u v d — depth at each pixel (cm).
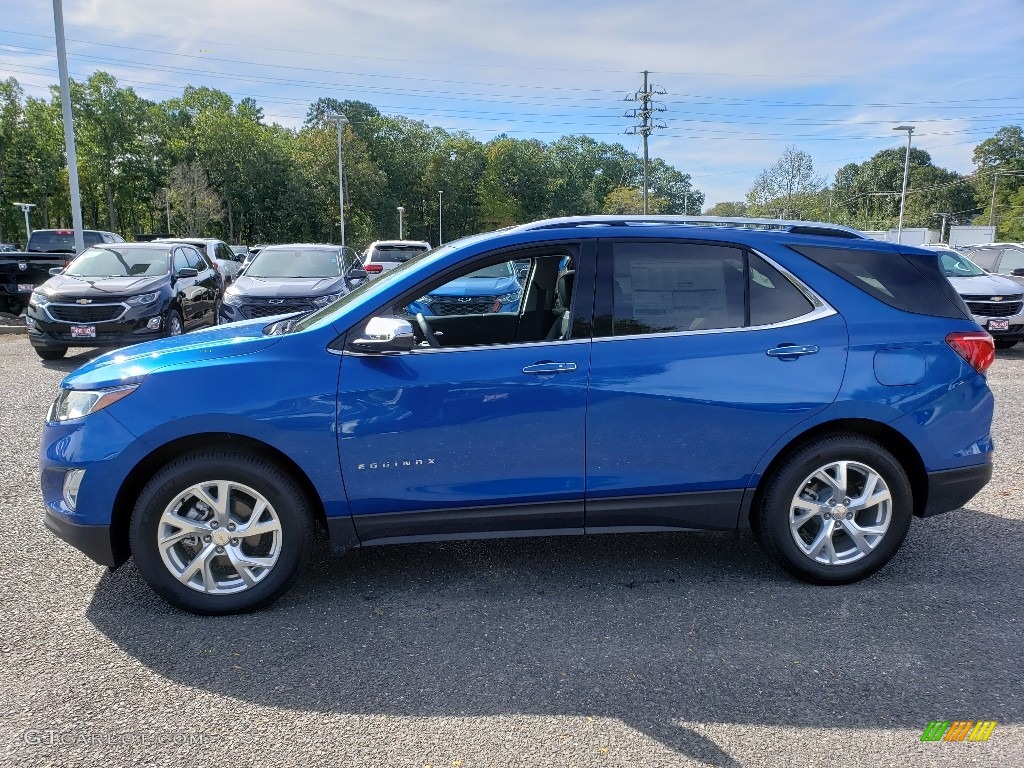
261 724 258
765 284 356
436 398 330
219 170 7394
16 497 485
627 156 12388
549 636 320
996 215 9794
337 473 330
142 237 3019
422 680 286
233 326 414
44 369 967
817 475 358
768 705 270
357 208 8138
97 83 6881
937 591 362
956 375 362
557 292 389
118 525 333
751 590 363
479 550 413
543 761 239
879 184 11281
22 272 1276
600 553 410
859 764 239
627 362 340
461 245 357
